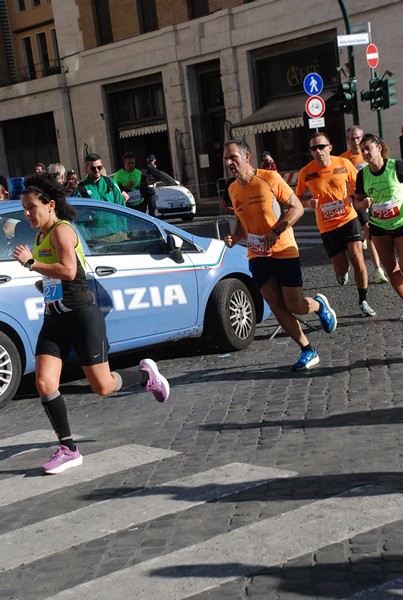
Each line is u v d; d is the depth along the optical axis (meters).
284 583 3.96
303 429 6.36
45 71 42.16
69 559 4.55
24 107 43.31
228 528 4.67
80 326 6.03
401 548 4.17
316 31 30.88
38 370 6.06
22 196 5.93
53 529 4.98
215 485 5.36
